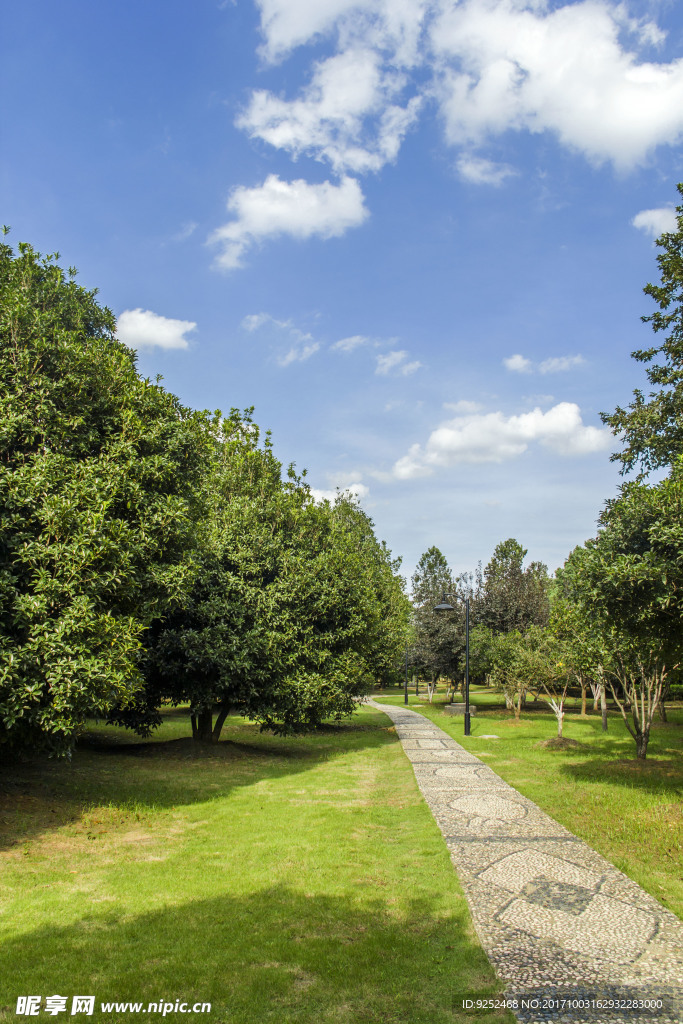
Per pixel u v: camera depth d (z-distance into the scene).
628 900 5.58
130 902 5.61
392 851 7.09
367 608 17.61
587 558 9.79
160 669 12.98
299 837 7.68
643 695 13.57
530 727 21.59
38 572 7.70
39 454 8.51
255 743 17.52
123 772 11.84
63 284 11.98
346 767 13.33
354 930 5.04
